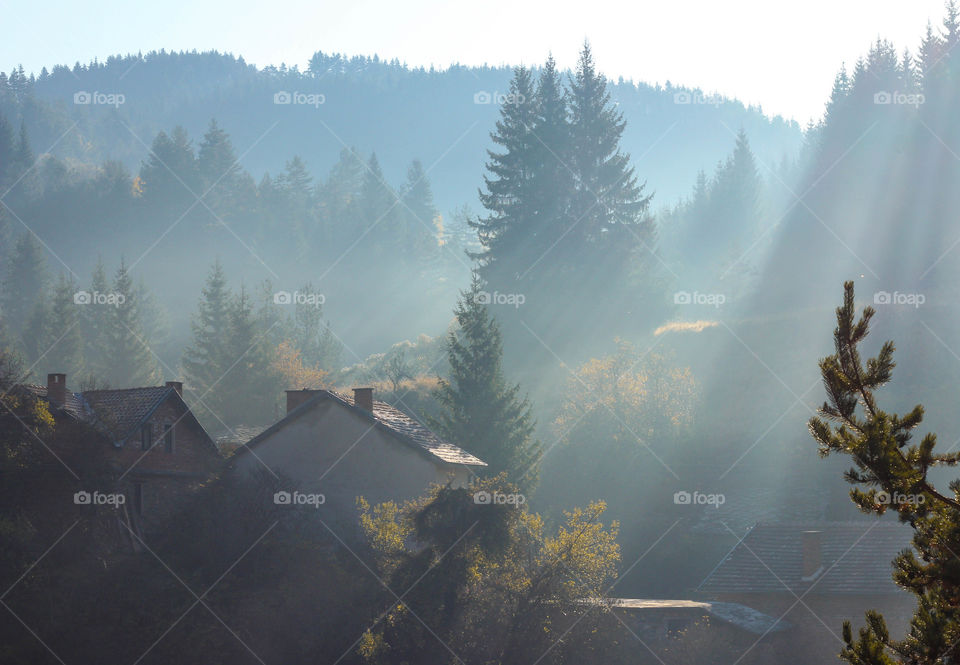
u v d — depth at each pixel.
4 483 32.00
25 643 28.14
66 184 168.62
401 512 33.50
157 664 28.84
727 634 33.88
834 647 34.47
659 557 49.41
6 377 36.91
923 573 11.37
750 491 55.59
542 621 30.78
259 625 30.62
